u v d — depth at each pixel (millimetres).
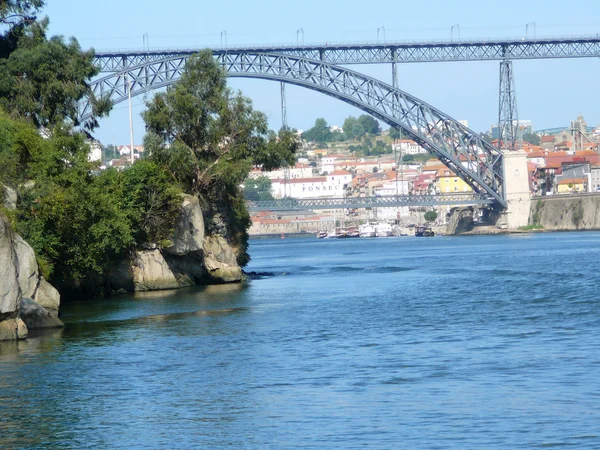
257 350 44250
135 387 35438
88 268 77500
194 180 100562
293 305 68438
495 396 31281
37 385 36312
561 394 31109
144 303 73375
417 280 94562
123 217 81812
